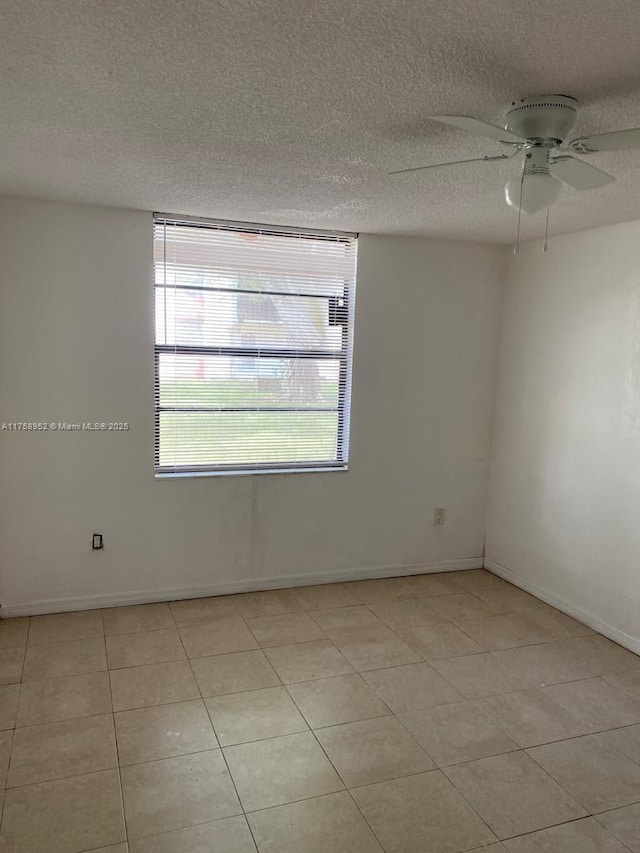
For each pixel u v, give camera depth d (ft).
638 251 10.09
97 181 8.77
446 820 6.39
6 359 10.23
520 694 8.85
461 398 13.35
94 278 10.50
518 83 5.41
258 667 9.36
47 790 6.61
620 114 6.03
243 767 7.09
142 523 11.34
